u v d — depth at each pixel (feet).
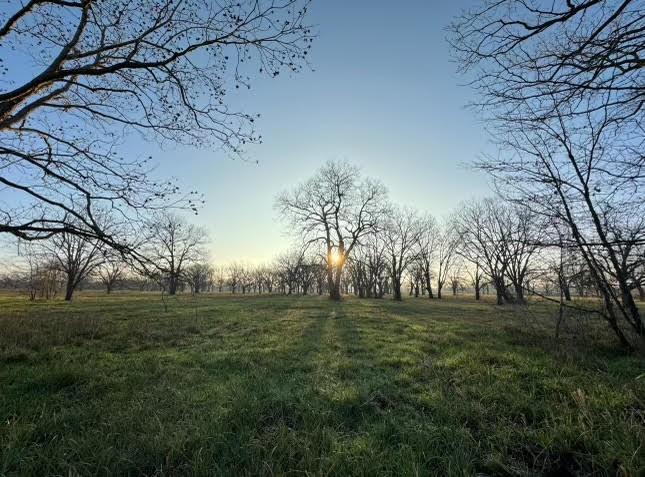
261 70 21.25
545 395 17.69
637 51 13.10
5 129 23.44
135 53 20.63
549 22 14.06
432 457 12.26
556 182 27.89
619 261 27.20
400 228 165.07
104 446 12.67
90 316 57.47
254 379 21.27
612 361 25.03
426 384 20.17
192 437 13.17
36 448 12.60
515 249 34.37
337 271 133.28
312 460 11.84
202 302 107.14
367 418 15.65
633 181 19.76
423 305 105.70
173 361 27.04
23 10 19.29
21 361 26.78
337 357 27.81
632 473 10.73
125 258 20.80
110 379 21.36
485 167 28.45
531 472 11.86
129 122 23.54
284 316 63.10
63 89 25.77
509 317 57.06
